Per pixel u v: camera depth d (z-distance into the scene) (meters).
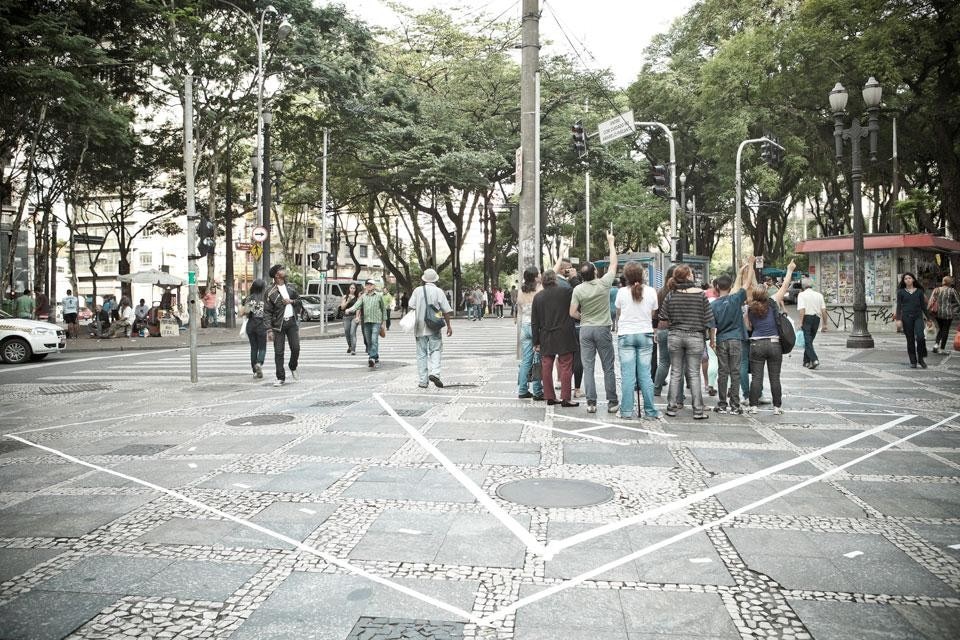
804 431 7.09
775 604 3.18
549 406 8.77
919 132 28.56
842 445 6.42
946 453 6.08
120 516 4.51
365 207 46.62
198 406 9.16
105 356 18.62
